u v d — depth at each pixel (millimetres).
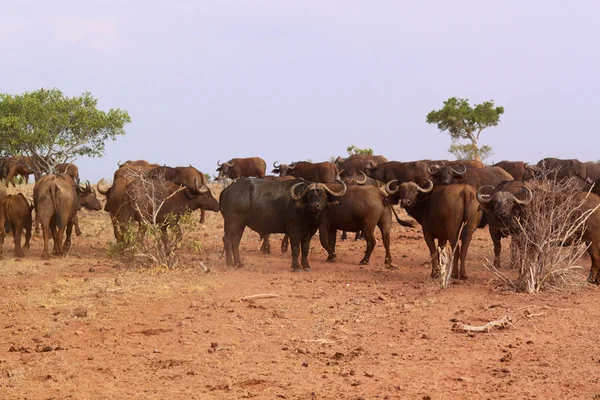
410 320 22109
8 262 33719
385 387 15945
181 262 33000
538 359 17844
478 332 20484
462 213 29109
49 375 16766
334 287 28016
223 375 16922
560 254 26688
